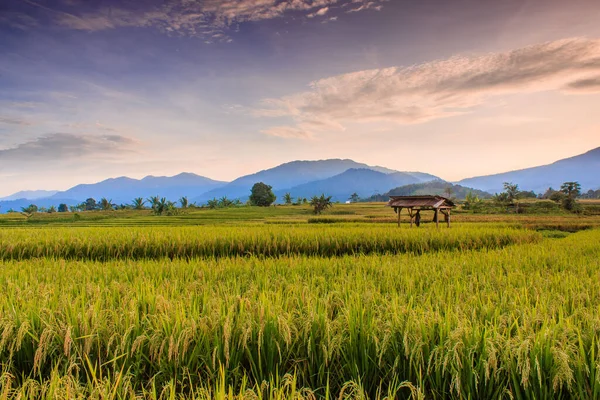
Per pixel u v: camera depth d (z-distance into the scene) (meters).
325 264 10.64
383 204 186.12
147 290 6.05
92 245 17.67
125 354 4.15
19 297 5.74
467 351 3.99
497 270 9.94
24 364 4.48
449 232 21.50
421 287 7.25
